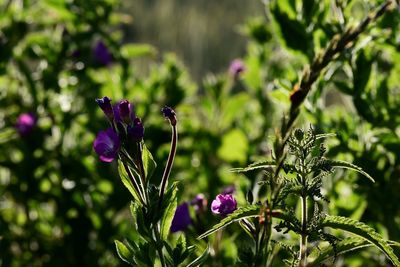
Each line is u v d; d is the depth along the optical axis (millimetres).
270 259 2852
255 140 6199
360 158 3908
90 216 5957
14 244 6125
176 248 2758
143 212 2645
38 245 6082
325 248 2629
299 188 2475
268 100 6270
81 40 6102
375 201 3973
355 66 3953
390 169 3965
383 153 4027
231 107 6656
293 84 3922
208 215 4078
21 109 6211
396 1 3170
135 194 2678
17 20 6133
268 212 2453
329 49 2578
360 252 4180
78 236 5977
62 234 6062
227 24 26141
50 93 6020
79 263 5977
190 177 5977
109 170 5965
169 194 2676
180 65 6832
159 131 6074
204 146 6082
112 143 2605
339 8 3883
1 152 6125
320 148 2514
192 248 2779
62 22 6266
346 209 3852
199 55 24750
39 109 5969
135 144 2605
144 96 6430
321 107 3955
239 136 6004
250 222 2721
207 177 5785
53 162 5996
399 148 3920
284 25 3977
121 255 2789
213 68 24219
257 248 2656
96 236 6094
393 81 4238
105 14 6125
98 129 5953
